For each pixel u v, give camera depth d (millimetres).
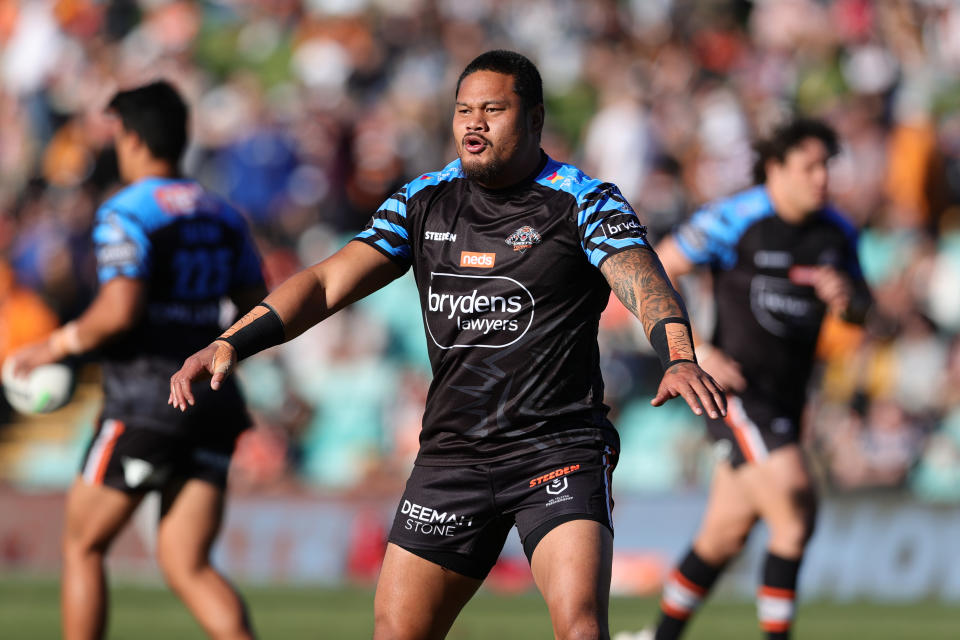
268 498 36844
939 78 54250
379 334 45156
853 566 34312
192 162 48719
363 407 43812
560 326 12945
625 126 47500
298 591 33812
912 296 43188
